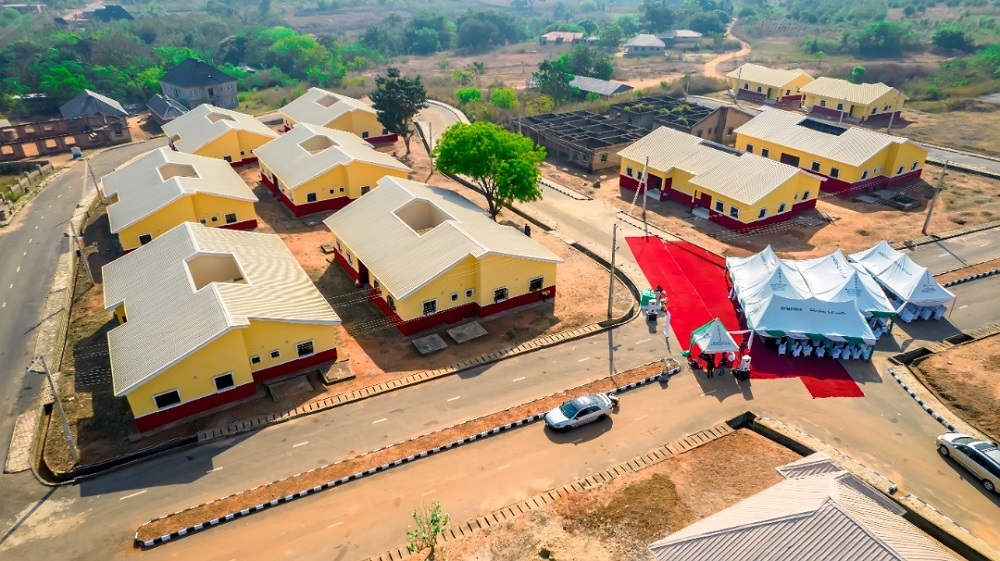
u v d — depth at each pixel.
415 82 87.81
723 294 51.44
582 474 33.91
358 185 68.62
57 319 49.19
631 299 50.94
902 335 45.91
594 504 31.81
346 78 142.88
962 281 52.41
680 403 39.31
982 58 132.25
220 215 61.38
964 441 34.25
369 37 191.88
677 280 53.59
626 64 166.62
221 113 88.94
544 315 48.91
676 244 60.31
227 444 36.12
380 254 49.56
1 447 36.31
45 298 52.38
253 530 30.73
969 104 107.94
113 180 66.38
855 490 25.27
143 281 44.50
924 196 70.75
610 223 65.75
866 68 135.88
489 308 48.25
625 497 32.16
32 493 33.06
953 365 42.03
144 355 37.25
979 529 30.34
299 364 41.81
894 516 24.33
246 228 63.34
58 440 36.62
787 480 26.91
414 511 31.47
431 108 113.31
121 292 44.22
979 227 62.12
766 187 61.91
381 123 90.62
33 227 66.06
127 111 116.88
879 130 96.62
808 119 79.00
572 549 29.31
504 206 70.62
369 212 55.59
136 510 31.86
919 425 37.25
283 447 35.84
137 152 93.56
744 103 118.19
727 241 60.81
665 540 24.56
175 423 37.62
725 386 40.81
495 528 30.53
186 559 29.28
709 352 41.22
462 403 39.28
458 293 47.09
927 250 57.88
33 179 80.00
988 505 31.77
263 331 39.47
